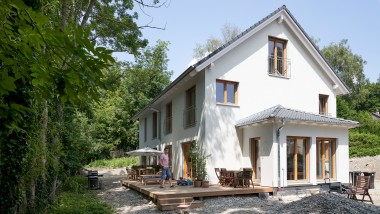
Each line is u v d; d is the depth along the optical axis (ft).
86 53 8.56
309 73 60.08
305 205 30.50
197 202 38.22
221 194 42.37
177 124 64.28
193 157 51.62
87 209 32.14
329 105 61.77
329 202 29.60
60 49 8.64
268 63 56.59
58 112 35.86
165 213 35.65
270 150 46.62
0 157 20.76
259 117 48.39
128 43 52.47
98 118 132.98
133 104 137.08
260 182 48.85
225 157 51.62
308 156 49.52
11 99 19.93
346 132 52.90
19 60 9.00
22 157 23.21
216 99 52.39
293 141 48.78
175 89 62.44
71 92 9.70
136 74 72.08
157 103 77.10
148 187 48.42
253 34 54.34
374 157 83.30
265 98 55.57
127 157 127.24
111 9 49.03
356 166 80.79
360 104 173.99
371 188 55.01
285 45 58.85
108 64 8.94
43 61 9.29
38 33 8.33
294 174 48.06
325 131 50.78
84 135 88.94
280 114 46.14
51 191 35.09
